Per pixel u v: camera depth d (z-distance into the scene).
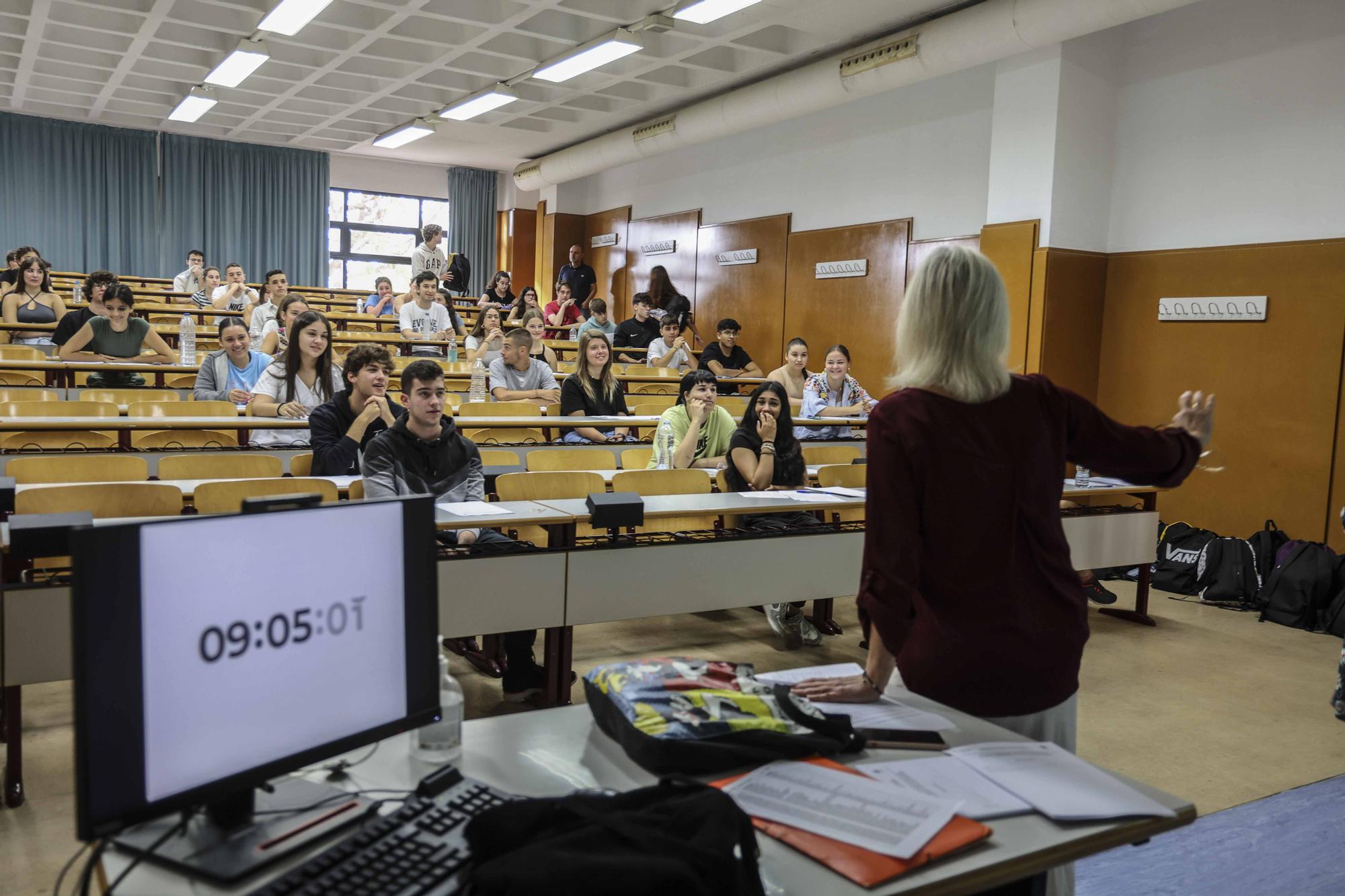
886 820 1.17
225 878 1.03
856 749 1.37
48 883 2.14
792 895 1.04
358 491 3.43
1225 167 6.17
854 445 6.40
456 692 1.40
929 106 8.20
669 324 8.91
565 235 13.34
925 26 7.00
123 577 0.98
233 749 1.07
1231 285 6.13
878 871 1.07
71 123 12.16
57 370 5.86
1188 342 6.38
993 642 1.48
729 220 10.68
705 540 3.30
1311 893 2.37
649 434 6.04
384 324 9.39
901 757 1.37
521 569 2.97
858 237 8.92
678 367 9.04
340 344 7.73
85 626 0.95
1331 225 5.67
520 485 3.88
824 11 7.13
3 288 7.95
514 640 3.31
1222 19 6.16
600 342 5.90
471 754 1.38
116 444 4.57
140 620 0.99
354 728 1.20
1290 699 3.80
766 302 10.12
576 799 1.13
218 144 13.03
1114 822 1.22
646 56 8.27
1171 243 6.48
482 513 3.07
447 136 12.14
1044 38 6.24
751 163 10.33
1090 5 5.85
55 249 12.23
